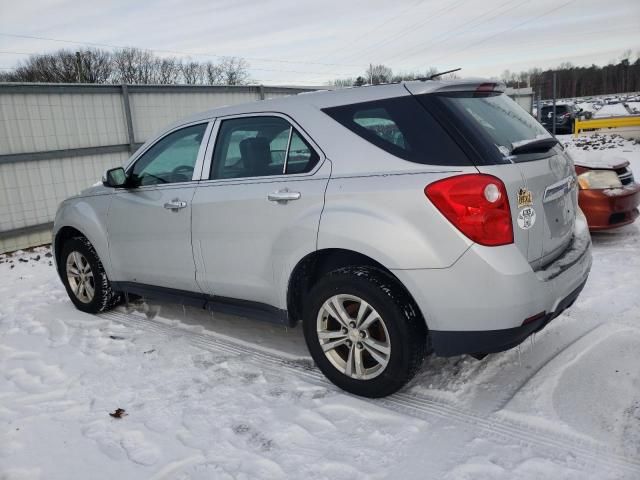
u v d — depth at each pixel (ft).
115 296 15.43
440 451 8.19
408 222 8.71
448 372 10.61
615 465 7.57
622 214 19.06
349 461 8.13
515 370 10.45
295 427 9.11
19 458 8.62
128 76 167.53
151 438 9.01
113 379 11.25
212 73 184.14
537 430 8.52
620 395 9.26
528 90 74.90
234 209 11.08
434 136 8.86
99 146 30.53
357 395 9.97
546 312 8.84
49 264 23.16
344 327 9.86
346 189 9.43
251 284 11.19
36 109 27.53
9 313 16.25
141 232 13.28
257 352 12.29
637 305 13.30
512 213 8.46
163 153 13.01
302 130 10.27
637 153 46.62
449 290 8.51
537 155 9.43
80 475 8.13
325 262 10.59
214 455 8.46
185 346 12.83
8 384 11.28
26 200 27.48
